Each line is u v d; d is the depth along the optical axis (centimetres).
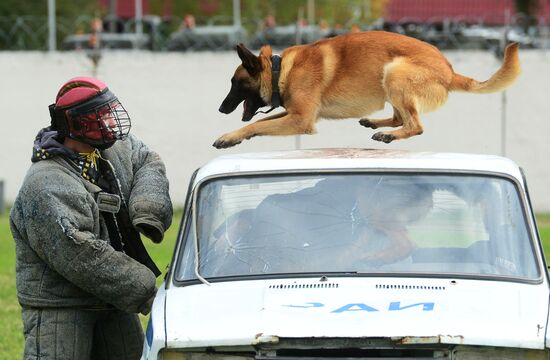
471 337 684
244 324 710
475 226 803
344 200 818
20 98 3544
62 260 819
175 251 817
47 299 848
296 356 700
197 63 3491
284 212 820
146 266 905
